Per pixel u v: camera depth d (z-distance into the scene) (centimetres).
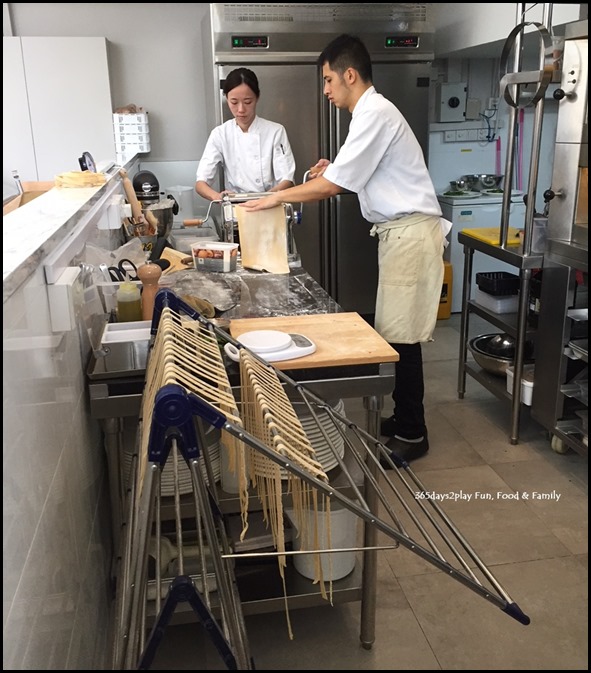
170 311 152
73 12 438
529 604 198
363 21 405
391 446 280
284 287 246
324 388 165
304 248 443
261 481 137
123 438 183
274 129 382
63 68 421
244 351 150
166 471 163
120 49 449
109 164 310
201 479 101
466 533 231
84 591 146
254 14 393
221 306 219
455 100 483
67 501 133
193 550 173
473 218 475
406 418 279
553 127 496
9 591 90
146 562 99
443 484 263
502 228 292
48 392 121
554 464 278
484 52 445
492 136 500
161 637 107
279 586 178
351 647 183
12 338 98
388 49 413
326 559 178
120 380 155
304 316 198
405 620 193
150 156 473
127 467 181
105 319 197
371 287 454
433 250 260
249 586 177
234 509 167
